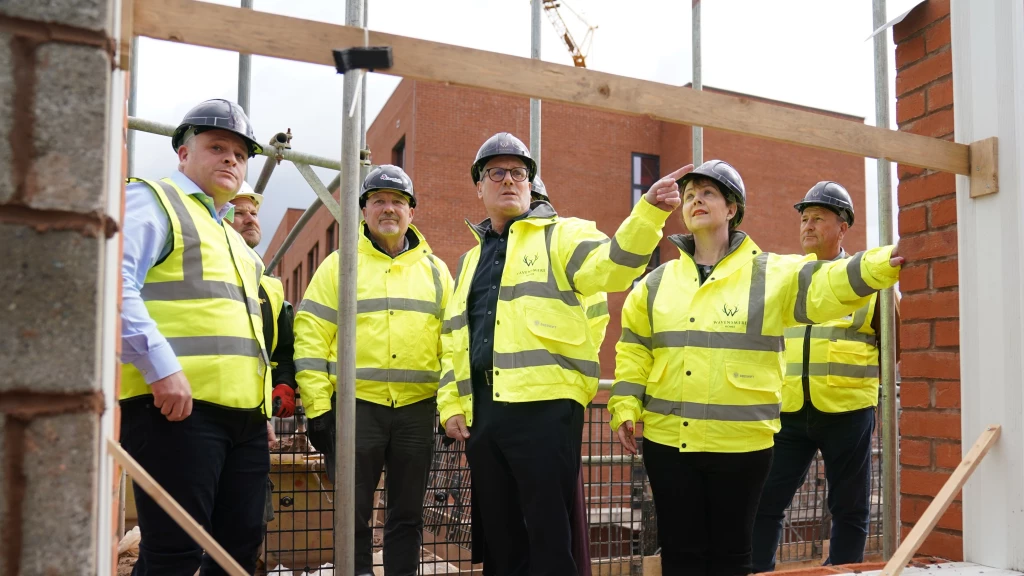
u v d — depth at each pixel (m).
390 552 3.56
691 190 3.37
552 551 2.80
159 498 1.51
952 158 2.63
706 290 3.26
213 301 2.59
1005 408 2.53
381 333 3.60
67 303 1.28
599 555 4.41
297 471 4.16
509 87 2.00
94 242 1.30
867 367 4.02
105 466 1.38
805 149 19.56
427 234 16.14
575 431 2.95
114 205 1.43
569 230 3.04
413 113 16.52
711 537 3.19
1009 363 2.52
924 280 2.85
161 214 2.54
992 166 2.58
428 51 1.93
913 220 2.91
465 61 1.96
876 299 4.02
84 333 1.29
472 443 3.06
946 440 2.73
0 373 1.24
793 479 4.08
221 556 1.53
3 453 1.24
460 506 4.33
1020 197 2.52
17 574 1.24
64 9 1.31
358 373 3.56
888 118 4.17
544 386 2.88
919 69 2.95
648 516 4.60
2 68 1.27
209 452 2.51
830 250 4.21
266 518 3.66
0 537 1.23
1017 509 2.48
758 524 4.03
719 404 3.11
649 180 19.14
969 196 2.66
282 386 3.58
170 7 1.71
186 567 2.46
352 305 2.06
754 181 19.03
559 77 2.05
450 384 3.33
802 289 3.07
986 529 2.56
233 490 2.68
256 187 5.20
